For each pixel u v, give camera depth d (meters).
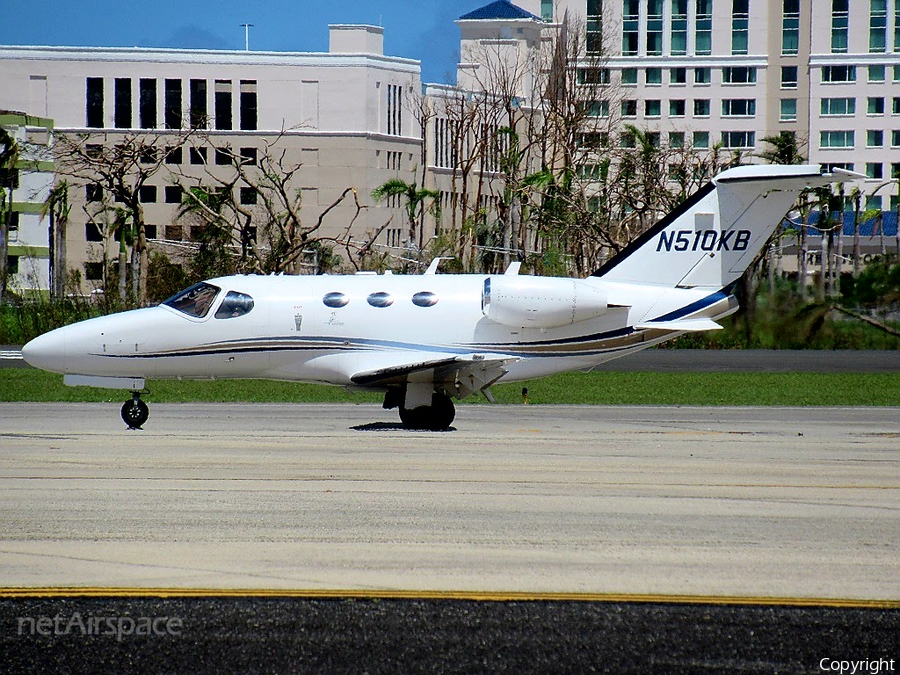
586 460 60.53
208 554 39.56
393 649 31.45
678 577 37.59
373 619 33.53
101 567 37.97
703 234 77.06
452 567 38.38
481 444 66.62
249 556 39.38
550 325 75.81
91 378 75.25
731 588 36.53
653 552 40.56
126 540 41.28
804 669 30.48
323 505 47.41
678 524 44.78
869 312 156.88
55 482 52.16
